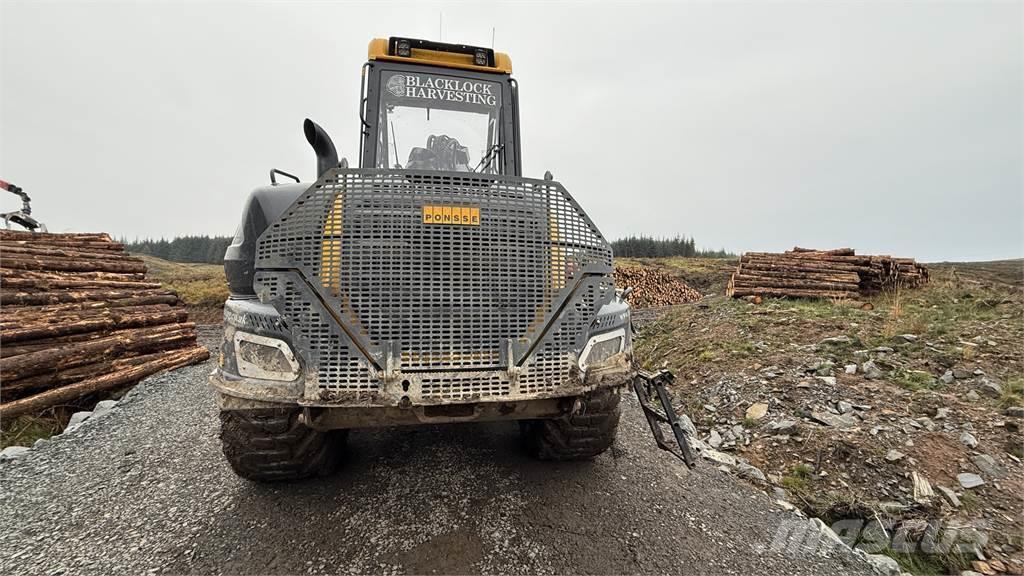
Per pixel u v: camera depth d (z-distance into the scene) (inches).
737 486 112.7
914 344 185.9
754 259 399.2
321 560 77.7
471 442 125.6
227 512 91.7
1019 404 134.6
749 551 86.2
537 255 83.0
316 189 77.5
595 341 85.9
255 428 81.9
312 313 74.6
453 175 81.4
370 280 76.4
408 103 136.3
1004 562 91.0
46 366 187.3
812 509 106.9
